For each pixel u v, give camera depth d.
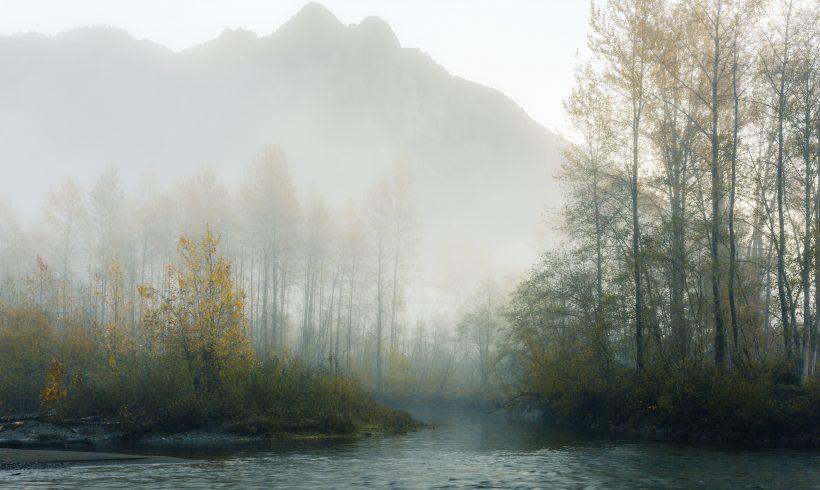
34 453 18.27
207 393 26.00
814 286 28.59
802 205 30.62
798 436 23.14
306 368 31.03
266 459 17.77
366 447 21.61
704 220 27.75
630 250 31.47
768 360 26.27
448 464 16.94
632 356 33.84
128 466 16.02
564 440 25.31
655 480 14.25
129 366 26.39
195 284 30.64
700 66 29.25
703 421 25.41
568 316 38.75
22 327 32.75
